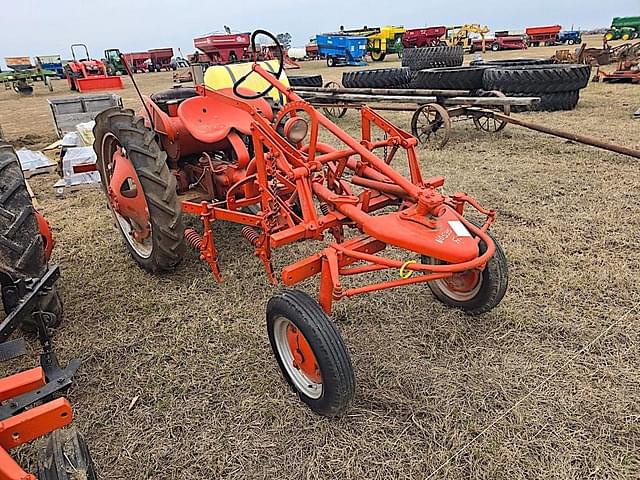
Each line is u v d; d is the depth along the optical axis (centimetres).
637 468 221
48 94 2050
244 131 394
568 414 250
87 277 407
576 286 359
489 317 329
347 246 270
